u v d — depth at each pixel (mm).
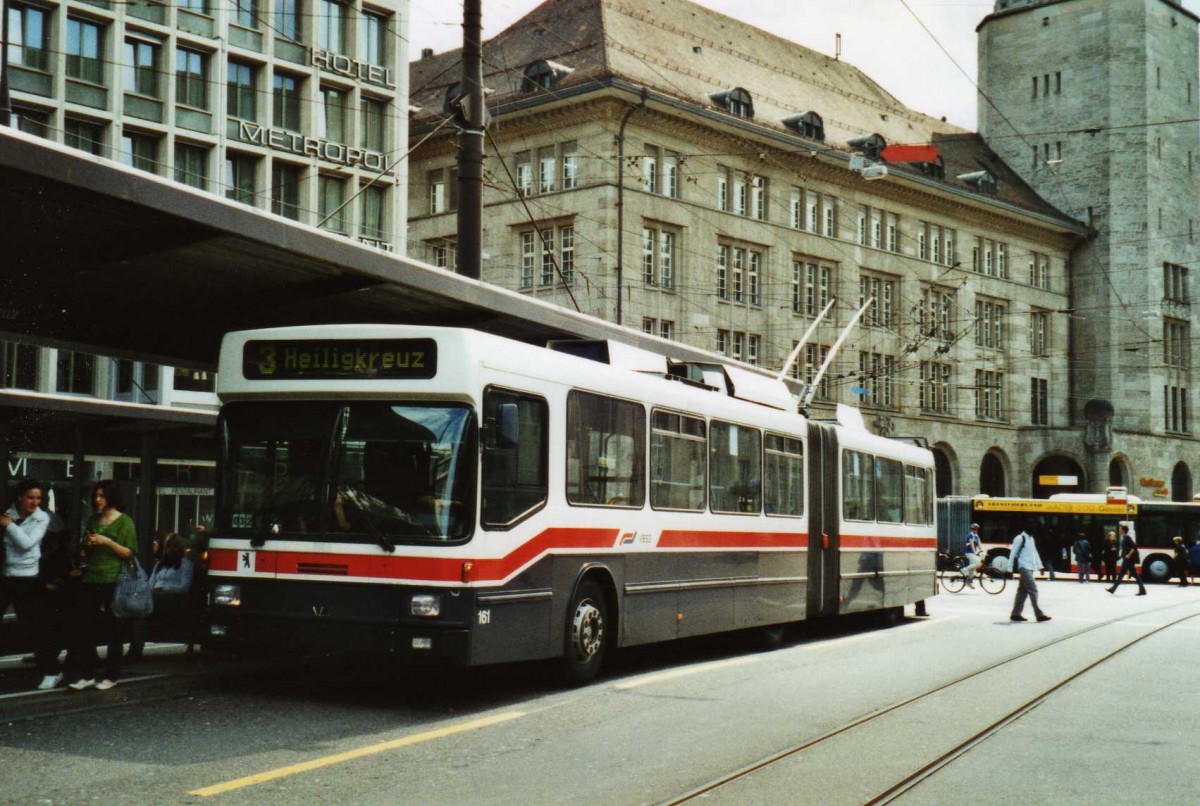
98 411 14992
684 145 53344
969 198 67625
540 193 52344
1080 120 77312
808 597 18531
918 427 65188
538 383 11836
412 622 10695
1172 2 78500
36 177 9805
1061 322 75812
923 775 8789
